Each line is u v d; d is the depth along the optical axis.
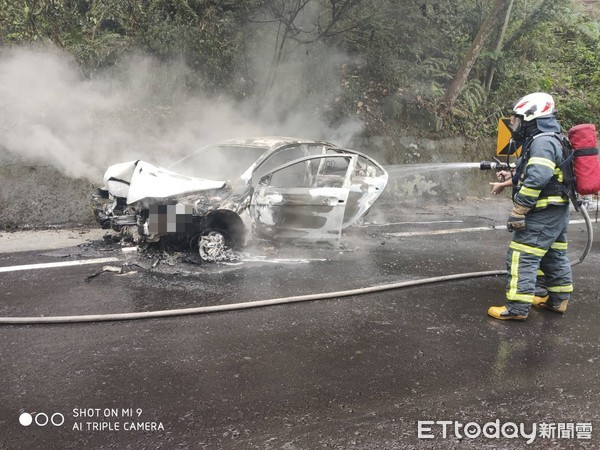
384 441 2.53
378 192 6.99
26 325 3.86
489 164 4.45
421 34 10.28
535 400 2.95
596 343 3.79
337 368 3.28
